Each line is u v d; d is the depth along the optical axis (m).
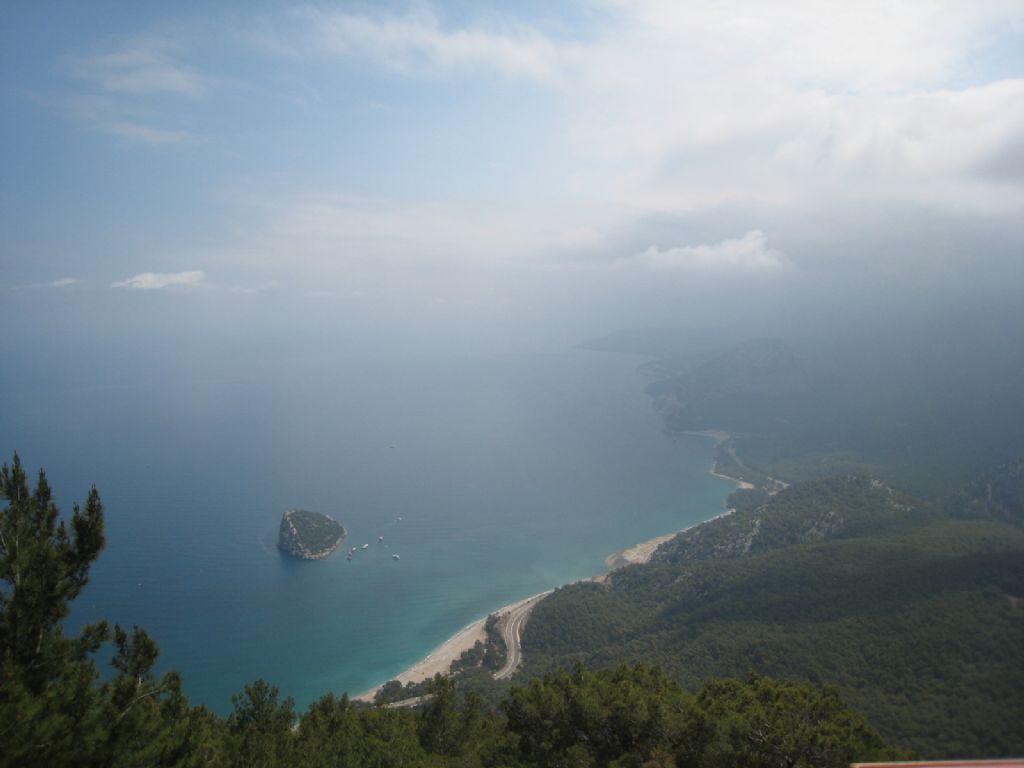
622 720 36.81
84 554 20.83
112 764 18.34
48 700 17.89
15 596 19.30
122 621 131.38
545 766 37.28
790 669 92.75
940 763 27.69
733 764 31.52
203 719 25.36
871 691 82.31
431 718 47.22
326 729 42.91
